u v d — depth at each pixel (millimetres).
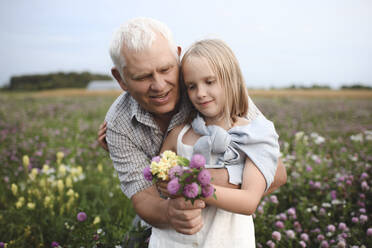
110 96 23703
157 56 1581
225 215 1610
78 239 2197
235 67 1629
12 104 15016
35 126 8133
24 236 2502
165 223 1647
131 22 1645
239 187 1547
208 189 1208
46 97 22172
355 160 3979
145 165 1927
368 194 3018
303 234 2408
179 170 1232
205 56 1539
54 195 3291
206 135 1625
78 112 11750
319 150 4836
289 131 6680
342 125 7590
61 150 5234
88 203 3209
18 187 3516
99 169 3949
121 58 1613
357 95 20766
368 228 2475
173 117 1826
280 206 3146
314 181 3539
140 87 1649
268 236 2432
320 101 16047
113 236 2373
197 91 1576
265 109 11531
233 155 1581
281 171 1842
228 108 1627
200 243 1620
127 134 1915
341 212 2838
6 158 4785
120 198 3035
